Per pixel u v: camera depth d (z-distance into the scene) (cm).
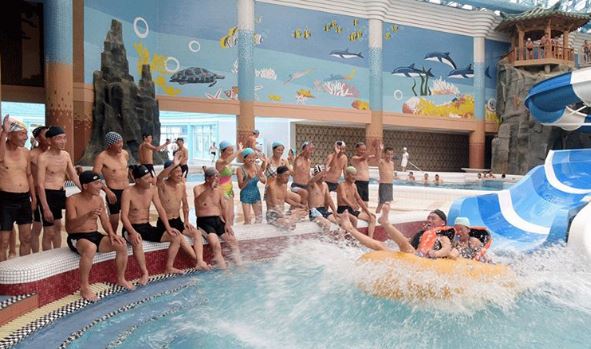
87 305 405
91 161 1434
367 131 2212
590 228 530
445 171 2575
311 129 2284
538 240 614
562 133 2108
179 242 507
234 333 350
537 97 1313
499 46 2445
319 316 383
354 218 652
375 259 438
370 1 2133
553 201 764
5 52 1512
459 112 2386
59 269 417
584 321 378
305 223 631
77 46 1450
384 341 337
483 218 701
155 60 1783
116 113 1515
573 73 1225
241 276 499
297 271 507
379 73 2173
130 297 429
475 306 393
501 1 2316
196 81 1850
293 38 2027
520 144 2195
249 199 652
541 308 404
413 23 2259
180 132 2992
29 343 328
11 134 435
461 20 2353
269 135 2284
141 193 492
